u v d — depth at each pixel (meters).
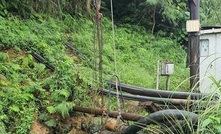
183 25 12.81
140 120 4.35
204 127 3.21
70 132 5.09
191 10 7.14
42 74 6.13
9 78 5.46
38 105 5.19
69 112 5.25
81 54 7.91
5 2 7.74
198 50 7.12
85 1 10.02
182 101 5.05
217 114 3.34
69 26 9.20
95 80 6.03
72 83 5.42
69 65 5.59
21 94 5.06
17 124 4.65
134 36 11.51
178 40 12.80
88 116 5.38
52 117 5.05
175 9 12.50
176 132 3.94
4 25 6.86
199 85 5.16
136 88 5.98
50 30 8.09
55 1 9.27
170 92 5.68
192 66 7.02
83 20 9.76
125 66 8.78
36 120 4.95
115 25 11.74
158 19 12.79
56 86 5.36
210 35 7.44
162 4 12.10
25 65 6.07
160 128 4.25
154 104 5.55
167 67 7.52
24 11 8.09
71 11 9.91
